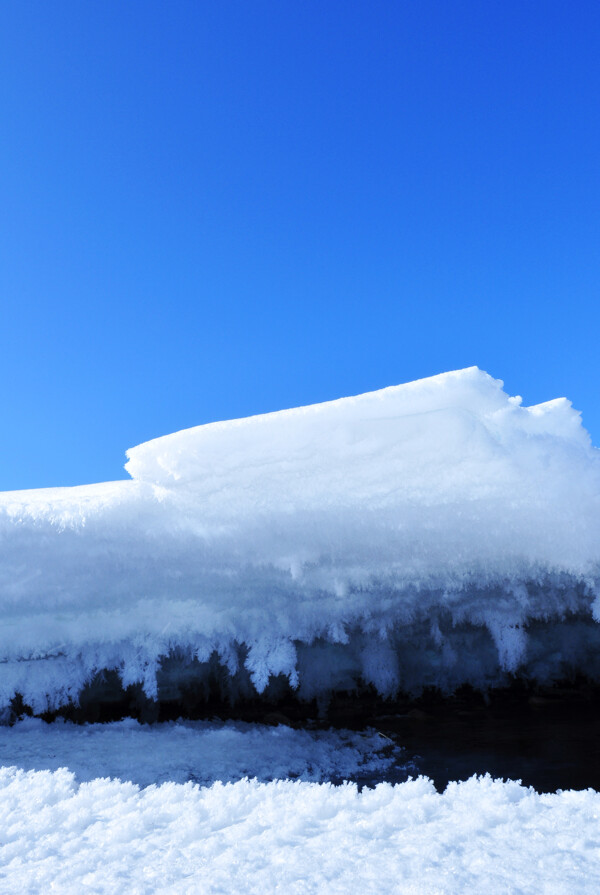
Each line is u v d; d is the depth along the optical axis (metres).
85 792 2.15
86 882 1.47
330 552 3.34
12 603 3.45
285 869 1.45
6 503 3.48
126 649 3.93
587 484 3.08
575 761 2.98
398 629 4.45
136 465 3.35
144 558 3.39
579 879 1.31
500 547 3.35
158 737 3.48
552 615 4.38
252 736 3.55
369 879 1.37
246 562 3.41
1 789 2.30
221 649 3.97
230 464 3.19
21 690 3.86
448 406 3.11
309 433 3.12
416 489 3.15
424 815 1.73
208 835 1.75
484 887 1.30
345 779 2.93
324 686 4.36
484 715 3.98
